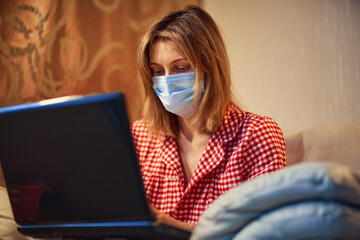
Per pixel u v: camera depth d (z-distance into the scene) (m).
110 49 3.32
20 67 3.13
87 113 1.03
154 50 1.67
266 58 3.38
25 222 1.19
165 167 1.75
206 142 1.72
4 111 1.11
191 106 1.67
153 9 3.38
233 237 0.89
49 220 1.15
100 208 1.07
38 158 1.11
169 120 1.78
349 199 0.81
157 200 1.72
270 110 3.36
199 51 1.63
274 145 1.64
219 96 1.66
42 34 3.16
